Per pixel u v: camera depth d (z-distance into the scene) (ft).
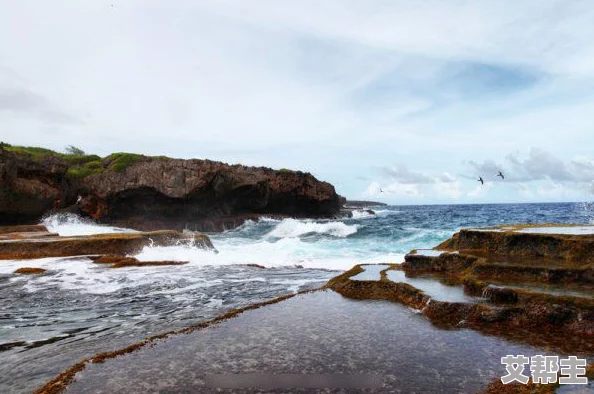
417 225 130.00
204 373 15.98
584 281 25.18
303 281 39.83
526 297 22.65
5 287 37.65
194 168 135.03
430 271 34.88
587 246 29.63
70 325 25.03
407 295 27.89
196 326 22.38
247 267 50.14
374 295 29.60
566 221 135.95
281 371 16.12
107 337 22.36
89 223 124.16
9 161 103.35
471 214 212.02
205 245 69.56
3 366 18.30
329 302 27.81
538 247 32.60
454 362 16.94
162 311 28.37
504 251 34.53
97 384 15.14
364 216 212.23
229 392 14.39
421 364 16.78
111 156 140.56
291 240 84.12
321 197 189.78
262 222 156.76
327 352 18.19
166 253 60.23
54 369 17.88
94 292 35.32
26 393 15.56
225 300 31.81
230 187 147.54
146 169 129.18
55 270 47.47
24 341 21.94
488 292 24.41
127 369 16.47
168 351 18.44
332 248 70.23
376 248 70.23
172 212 134.62
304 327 21.94
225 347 18.89
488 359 17.16
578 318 20.58
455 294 25.91
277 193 172.24
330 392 14.40
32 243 58.44
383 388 14.70
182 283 39.34
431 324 22.35
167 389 14.64
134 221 129.70
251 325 22.36
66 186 128.67
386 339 19.90
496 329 21.15
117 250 60.70
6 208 102.22
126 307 29.73
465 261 33.06
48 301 31.91
